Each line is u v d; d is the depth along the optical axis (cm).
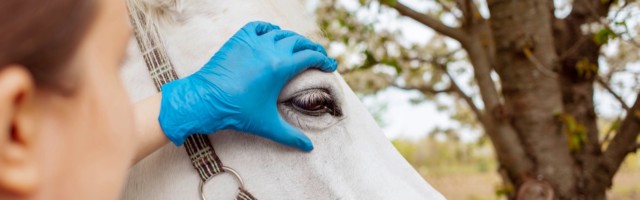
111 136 50
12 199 43
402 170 153
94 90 48
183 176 147
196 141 144
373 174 147
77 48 46
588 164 330
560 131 323
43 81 44
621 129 320
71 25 44
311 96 142
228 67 133
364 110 158
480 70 332
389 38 383
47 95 44
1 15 41
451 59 406
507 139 326
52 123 45
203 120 131
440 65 376
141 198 149
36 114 44
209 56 145
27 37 42
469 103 354
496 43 329
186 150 145
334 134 146
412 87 398
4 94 41
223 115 131
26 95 42
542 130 322
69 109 46
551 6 348
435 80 439
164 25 149
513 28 321
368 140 152
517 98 326
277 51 135
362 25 374
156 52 146
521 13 320
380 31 383
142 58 148
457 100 530
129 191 150
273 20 152
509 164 328
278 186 143
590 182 329
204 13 149
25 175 42
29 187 43
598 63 341
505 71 329
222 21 148
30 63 43
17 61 42
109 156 50
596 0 330
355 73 406
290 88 140
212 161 144
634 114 313
